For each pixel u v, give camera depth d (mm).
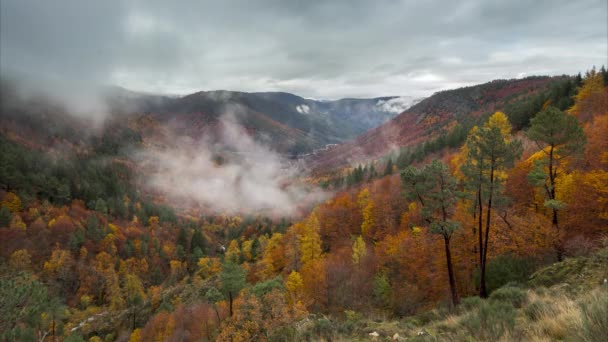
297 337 10922
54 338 43281
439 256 25500
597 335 4156
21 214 96500
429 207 20922
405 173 21703
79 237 89562
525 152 39031
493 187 20078
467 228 24516
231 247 85312
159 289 78562
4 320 34250
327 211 61188
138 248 100000
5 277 65562
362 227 50906
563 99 61625
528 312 7461
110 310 68062
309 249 44750
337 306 27047
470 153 20984
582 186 21516
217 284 52625
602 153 24984
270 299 20469
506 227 23312
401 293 24609
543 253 19750
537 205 26547
